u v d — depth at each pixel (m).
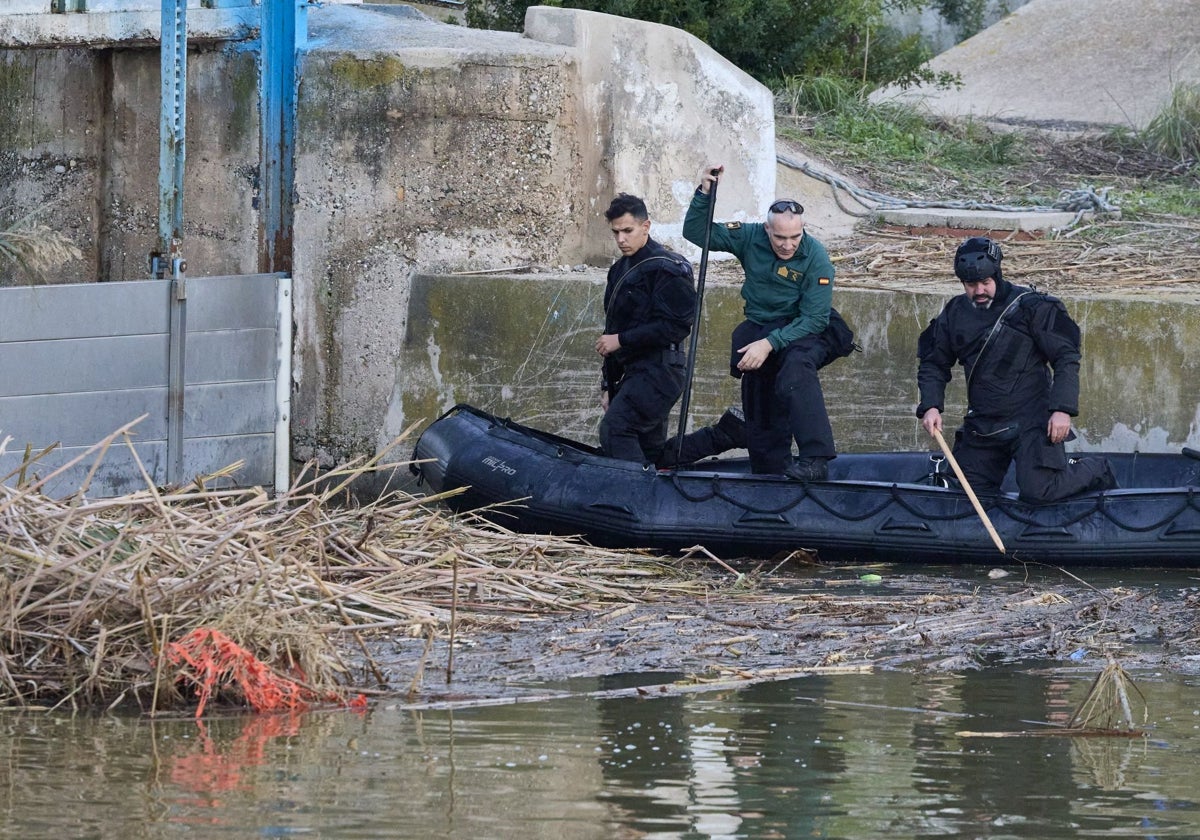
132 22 24.78
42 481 14.71
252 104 25.52
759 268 20.53
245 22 25.28
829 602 17.20
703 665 14.12
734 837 9.12
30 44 25.42
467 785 10.07
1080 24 53.97
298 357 25.22
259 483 23.70
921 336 20.31
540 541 19.48
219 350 23.11
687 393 21.11
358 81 24.92
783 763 10.70
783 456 21.30
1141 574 19.52
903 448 24.02
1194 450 21.94
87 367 21.98
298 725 11.75
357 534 18.11
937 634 15.52
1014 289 19.83
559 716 12.06
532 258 25.75
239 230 25.81
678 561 19.84
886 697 12.81
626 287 20.81
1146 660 14.38
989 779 10.38
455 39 26.38
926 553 20.09
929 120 41.09
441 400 24.66
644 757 10.84
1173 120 39.44
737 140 28.41
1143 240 29.33
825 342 20.61
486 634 15.40
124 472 22.41
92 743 11.17
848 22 41.94
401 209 25.12
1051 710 12.38
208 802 9.64
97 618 13.19
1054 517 19.91
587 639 15.20
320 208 25.12
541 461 21.12
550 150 25.59
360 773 10.36
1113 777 10.45
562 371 24.33
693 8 39.06
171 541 13.98
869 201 31.89
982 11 69.88
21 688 12.67
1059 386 19.36
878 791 10.07
